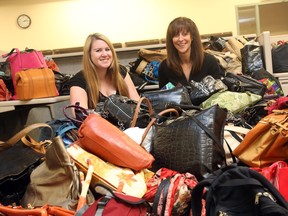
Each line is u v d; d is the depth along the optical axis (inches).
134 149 54.2
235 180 38.1
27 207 47.2
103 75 95.3
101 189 50.5
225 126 65.4
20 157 54.6
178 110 66.9
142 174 54.6
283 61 146.9
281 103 57.8
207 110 57.7
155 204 46.6
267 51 142.8
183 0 241.9
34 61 115.6
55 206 45.6
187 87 90.0
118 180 51.1
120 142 54.2
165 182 48.3
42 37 246.5
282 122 52.4
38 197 49.4
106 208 42.8
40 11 244.4
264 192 36.0
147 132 61.8
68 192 48.1
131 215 42.8
